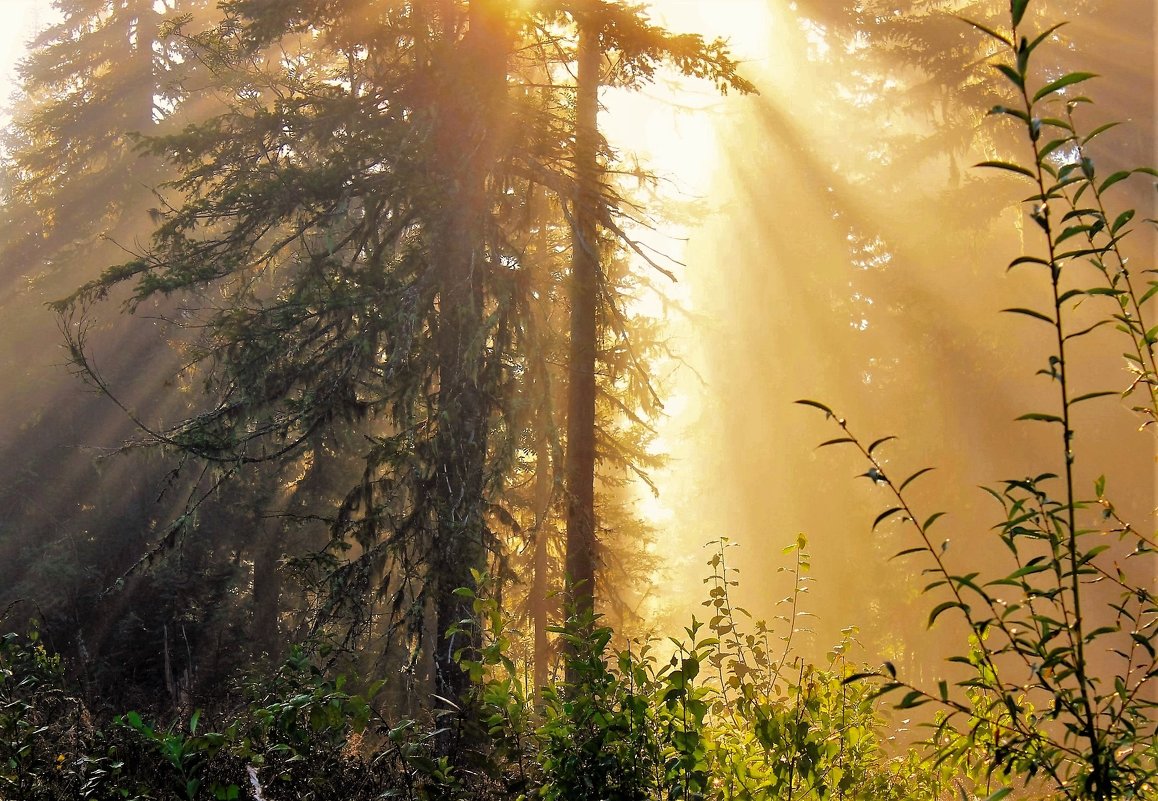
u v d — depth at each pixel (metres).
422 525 11.56
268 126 13.50
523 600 16.25
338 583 11.43
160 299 25.27
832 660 4.49
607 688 3.85
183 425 12.81
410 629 11.05
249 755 4.11
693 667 3.76
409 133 12.02
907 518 2.64
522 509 16.89
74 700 6.10
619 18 11.38
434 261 11.95
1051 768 2.75
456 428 11.59
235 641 20.06
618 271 16.70
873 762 4.30
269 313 12.62
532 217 13.54
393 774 4.44
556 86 13.18
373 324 11.81
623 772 3.68
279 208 13.15
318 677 4.31
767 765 4.11
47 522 23.75
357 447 21.00
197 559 21.41
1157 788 2.86
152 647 18.56
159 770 4.31
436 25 12.97
